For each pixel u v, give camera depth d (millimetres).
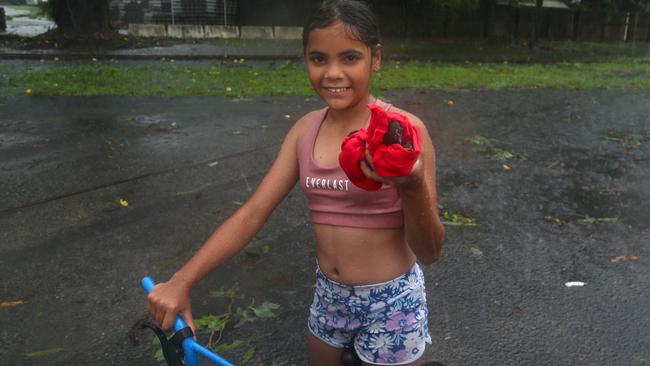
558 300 3545
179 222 4574
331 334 1967
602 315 3393
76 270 3809
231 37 21141
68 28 18359
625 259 4121
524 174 6082
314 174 1775
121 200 5012
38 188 5262
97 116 8234
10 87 10328
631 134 8078
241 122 8023
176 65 14141
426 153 1727
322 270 1889
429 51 19578
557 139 7660
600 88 12555
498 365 2934
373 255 1788
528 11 25531
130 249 4113
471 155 6738
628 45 26188
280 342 3078
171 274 3787
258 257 4012
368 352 1904
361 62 1629
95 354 2984
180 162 6117
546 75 14453
